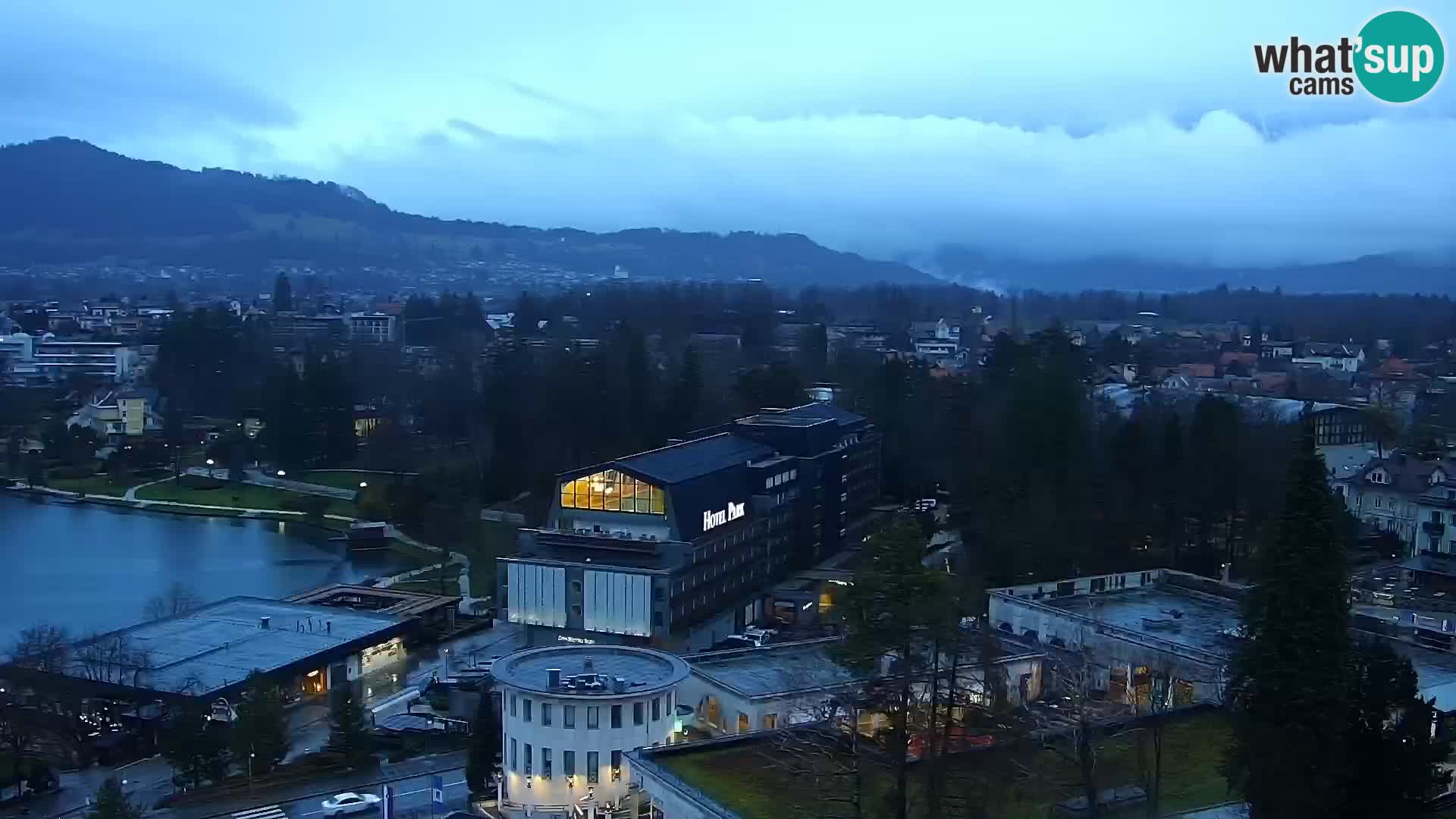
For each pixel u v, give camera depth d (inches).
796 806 2401.6
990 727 2659.9
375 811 3681.1
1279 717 2247.8
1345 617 2249.0
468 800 3722.9
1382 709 2324.1
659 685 3449.8
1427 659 3577.8
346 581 7047.2
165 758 4119.1
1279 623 2255.2
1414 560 5782.5
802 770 2581.2
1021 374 7180.1
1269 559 2311.8
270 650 4938.5
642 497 5413.4
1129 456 5639.8
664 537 5359.3
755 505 6087.6
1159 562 5600.4
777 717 3442.4
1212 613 4119.1
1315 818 2213.3
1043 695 3341.5
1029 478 5605.3
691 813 2407.7
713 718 3602.4
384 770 4052.7
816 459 6732.3
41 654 4446.4
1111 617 4052.7
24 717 4082.2
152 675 4512.8
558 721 3344.0
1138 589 4498.0
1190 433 5979.3
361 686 5012.3
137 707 4330.7
